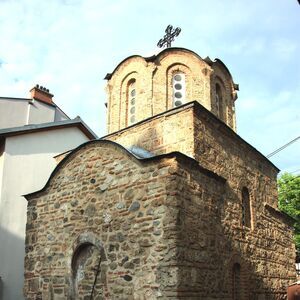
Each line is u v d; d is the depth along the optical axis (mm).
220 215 11297
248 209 13562
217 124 12609
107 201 11062
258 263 12961
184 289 9062
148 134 12906
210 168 11898
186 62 14977
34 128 17141
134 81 15438
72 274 11320
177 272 8992
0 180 15594
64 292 11367
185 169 10117
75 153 12422
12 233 15375
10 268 15023
